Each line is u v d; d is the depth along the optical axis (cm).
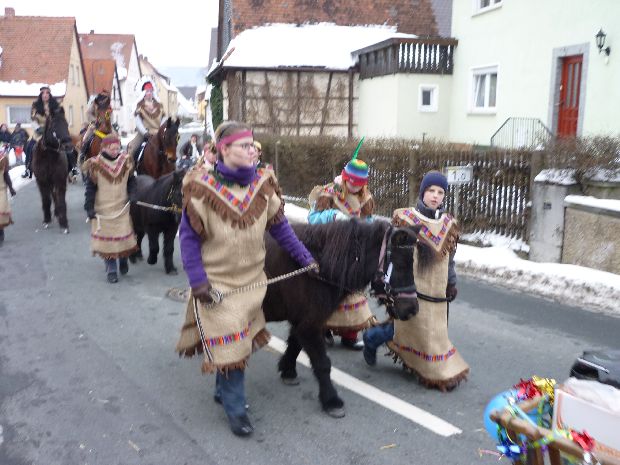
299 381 477
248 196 361
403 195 1119
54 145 1047
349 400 442
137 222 795
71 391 457
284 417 417
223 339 361
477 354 534
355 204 502
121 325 606
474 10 1756
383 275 372
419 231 407
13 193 1057
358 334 577
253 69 2231
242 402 393
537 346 553
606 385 264
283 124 2273
